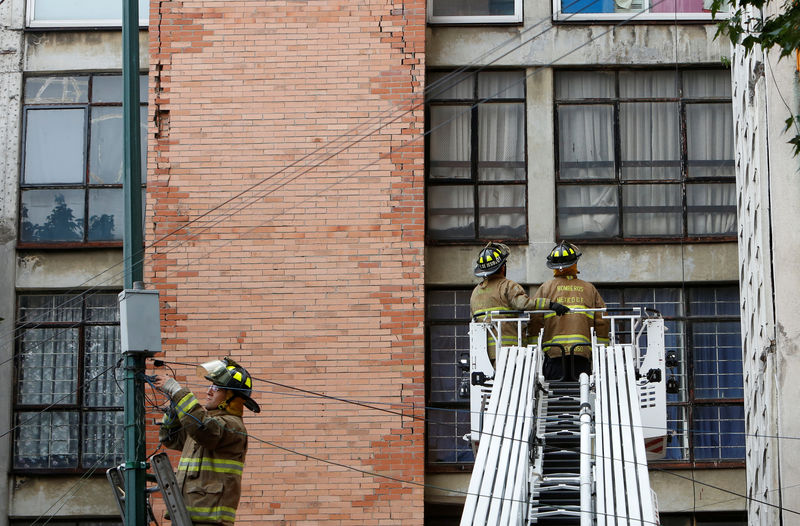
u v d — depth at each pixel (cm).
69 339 2167
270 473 1950
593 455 1259
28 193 2223
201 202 2034
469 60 2205
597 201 2177
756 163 1802
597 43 2208
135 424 1182
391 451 1950
